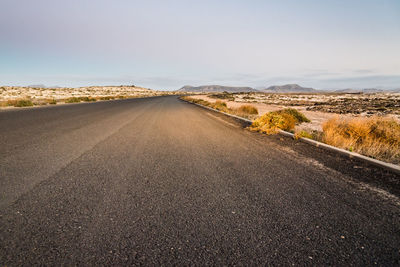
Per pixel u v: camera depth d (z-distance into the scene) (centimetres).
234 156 457
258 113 1627
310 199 264
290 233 197
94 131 727
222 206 244
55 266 154
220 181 318
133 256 166
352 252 175
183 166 385
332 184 312
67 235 188
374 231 203
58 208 233
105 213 225
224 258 166
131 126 866
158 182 310
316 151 507
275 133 746
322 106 2725
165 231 197
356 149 505
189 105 2577
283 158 446
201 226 205
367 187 303
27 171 344
